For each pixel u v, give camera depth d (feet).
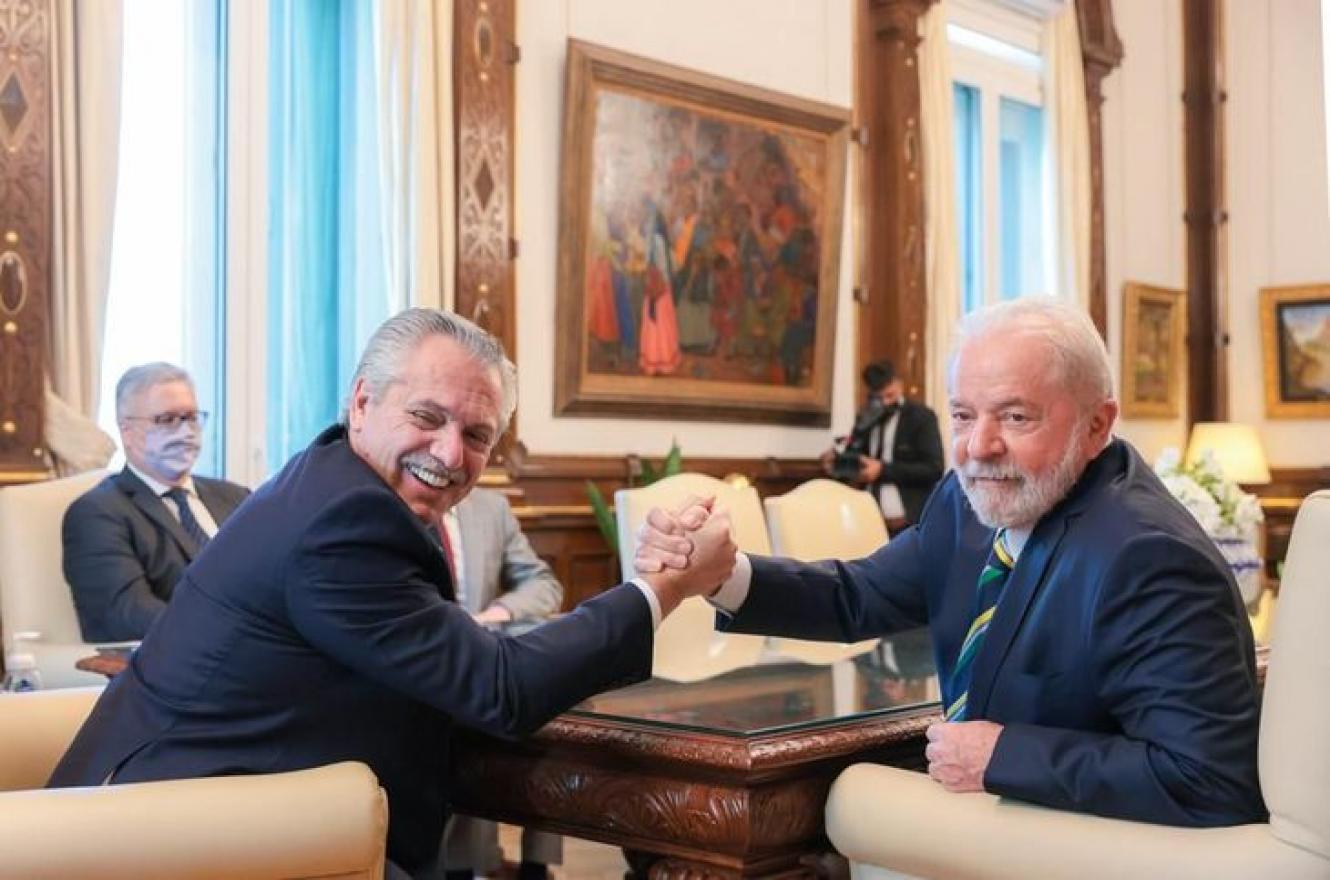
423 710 7.88
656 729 7.59
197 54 19.20
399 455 7.66
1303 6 35.65
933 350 28.14
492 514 16.78
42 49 16.56
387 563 7.33
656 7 23.82
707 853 7.46
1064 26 32.24
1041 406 7.04
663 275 23.59
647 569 7.95
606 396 22.71
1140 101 35.40
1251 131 36.24
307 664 7.52
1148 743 6.57
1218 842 6.31
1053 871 6.57
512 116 21.68
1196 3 36.60
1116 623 6.75
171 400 14.35
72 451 16.80
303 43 20.34
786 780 7.43
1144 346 34.78
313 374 20.40
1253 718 6.59
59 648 13.16
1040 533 7.27
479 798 8.45
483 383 7.70
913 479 24.68
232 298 19.30
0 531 13.97
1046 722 7.13
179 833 6.52
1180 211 36.47
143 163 18.74
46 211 16.57
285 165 20.12
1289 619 6.26
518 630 13.82
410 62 20.49
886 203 27.68
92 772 7.60
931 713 8.29
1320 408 35.06
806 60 26.43
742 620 8.39
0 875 6.26
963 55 30.66
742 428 25.18
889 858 7.14
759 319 25.16
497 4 21.38
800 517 16.56
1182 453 36.19
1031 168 32.48
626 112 22.91
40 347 16.53
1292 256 35.76
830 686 9.04
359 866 6.86
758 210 25.04
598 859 15.61
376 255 20.61
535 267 22.18
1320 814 6.11
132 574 13.74
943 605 8.05
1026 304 7.27
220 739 7.44
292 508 7.50
